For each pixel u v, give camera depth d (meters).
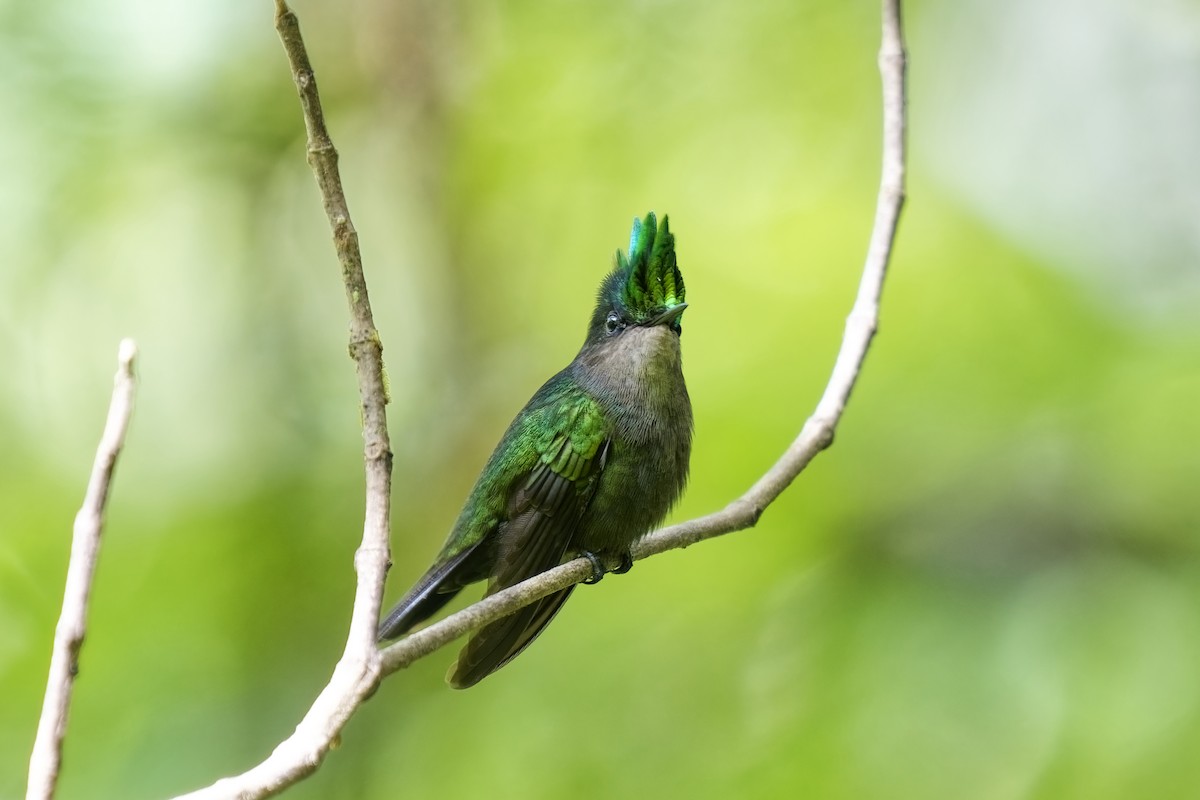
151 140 14.47
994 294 13.51
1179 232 14.38
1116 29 15.53
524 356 14.81
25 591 12.66
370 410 4.91
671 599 12.53
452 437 14.65
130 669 12.49
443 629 4.71
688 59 14.84
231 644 13.22
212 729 12.40
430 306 15.31
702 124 14.88
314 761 4.03
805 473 12.55
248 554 13.80
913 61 15.39
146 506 13.94
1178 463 12.28
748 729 11.54
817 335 13.34
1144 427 12.48
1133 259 14.23
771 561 12.33
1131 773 10.50
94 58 14.16
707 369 13.49
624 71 14.91
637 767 11.77
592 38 14.91
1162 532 12.14
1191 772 10.40
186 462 14.52
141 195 14.60
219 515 13.85
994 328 13.29
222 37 14.78
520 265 15.30
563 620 12.91
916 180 14.54
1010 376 12.98
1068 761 10.58
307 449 14.62
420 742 13.27
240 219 15.20
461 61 14.67
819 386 12.91
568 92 15.09
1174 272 13.98
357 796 13.24
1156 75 15.44
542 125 15.17
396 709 13.66
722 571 12.43
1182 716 10.74
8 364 14.02
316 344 15.18
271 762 4.02
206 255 15.15
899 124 7.65
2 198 14.12
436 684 13.71
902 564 12.13
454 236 15.02
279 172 15.29
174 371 14.88
